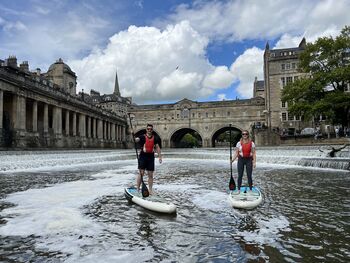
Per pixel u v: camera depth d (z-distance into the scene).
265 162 26.52
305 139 44.56
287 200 8.97
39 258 4.79
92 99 110.94
